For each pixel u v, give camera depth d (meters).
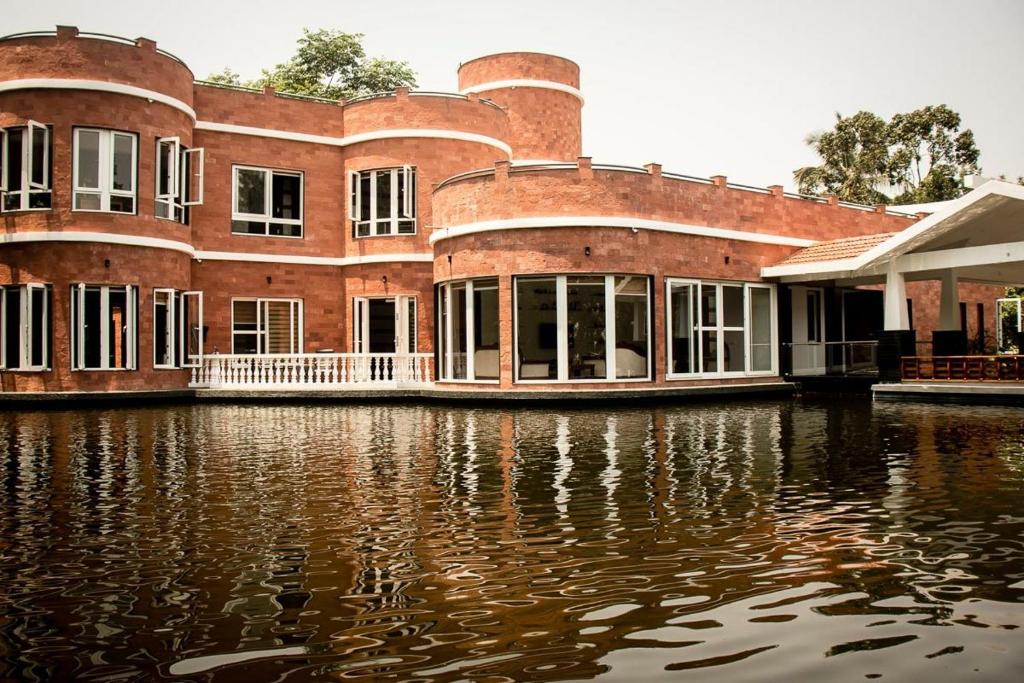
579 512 7.11
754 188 22.36
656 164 20.00
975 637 4.27
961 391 17.86
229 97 23.73
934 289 29.84
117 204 20.86
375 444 11.80
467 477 8.88
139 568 5.62
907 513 6.94
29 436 13.14
